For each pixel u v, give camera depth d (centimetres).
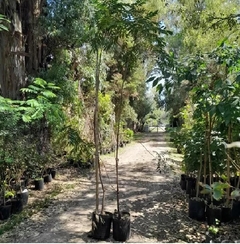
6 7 511
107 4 260
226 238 289
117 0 258
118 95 1036
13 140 382
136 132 1942
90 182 582
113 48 296
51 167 599
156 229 322
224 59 275
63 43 596
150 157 934
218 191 149
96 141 298
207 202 364
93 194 485
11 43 524
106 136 848
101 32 275
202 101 277
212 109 223
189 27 608
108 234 291
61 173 656
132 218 360
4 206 355
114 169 737
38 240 290
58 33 531
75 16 527
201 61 283
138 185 558
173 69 268
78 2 518
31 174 489
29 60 579
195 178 472
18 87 535
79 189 521
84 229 322
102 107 808
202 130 393
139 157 944
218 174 392
